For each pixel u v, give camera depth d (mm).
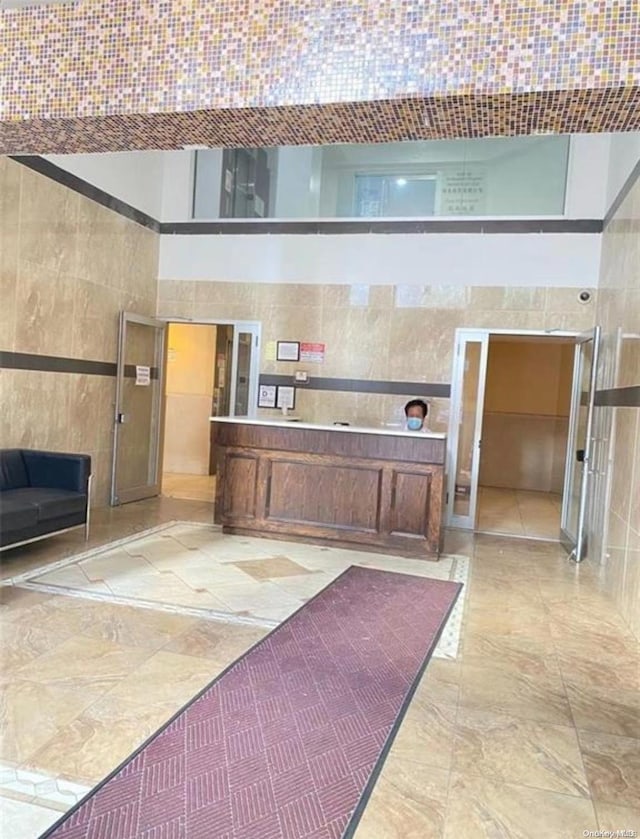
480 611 3760
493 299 6211
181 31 2209
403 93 2008
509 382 9516
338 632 3295
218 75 2176
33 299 5098
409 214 6648
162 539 5098
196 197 7078
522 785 2062
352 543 5094
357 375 6582
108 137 2523
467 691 2707
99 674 2693
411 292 6422
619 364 4469
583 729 2436
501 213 6395
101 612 3410
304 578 4211
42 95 2355
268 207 6941
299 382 6730
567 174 6066
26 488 4801
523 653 3154
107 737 2223
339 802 1927
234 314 6898
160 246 7066
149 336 6895
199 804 1886
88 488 4953
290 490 5191
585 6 1871
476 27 1948
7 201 4746
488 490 9141
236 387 6965
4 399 4836
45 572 4066
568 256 6023
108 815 1822
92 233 5828
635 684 2854
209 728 2309
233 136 2455
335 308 6625
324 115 2180
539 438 9344
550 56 1896
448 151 6574
